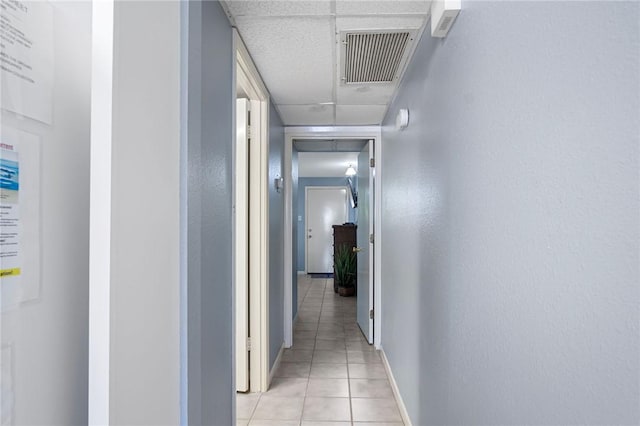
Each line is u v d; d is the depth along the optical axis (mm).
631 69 500
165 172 934
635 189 493
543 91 708
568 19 632
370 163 3428
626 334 510
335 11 1526
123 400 713
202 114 1271
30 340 624
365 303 3654
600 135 559
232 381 1677
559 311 660
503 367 875
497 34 897
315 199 8391
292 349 3336
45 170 662
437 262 1437
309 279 7711
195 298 1159
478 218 1021
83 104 771
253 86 2201
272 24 1635
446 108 1311
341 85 2387
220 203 1496
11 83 580
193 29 1147
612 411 536
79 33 757
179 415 1050
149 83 839
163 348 919
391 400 2383
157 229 884
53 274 685
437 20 1242
